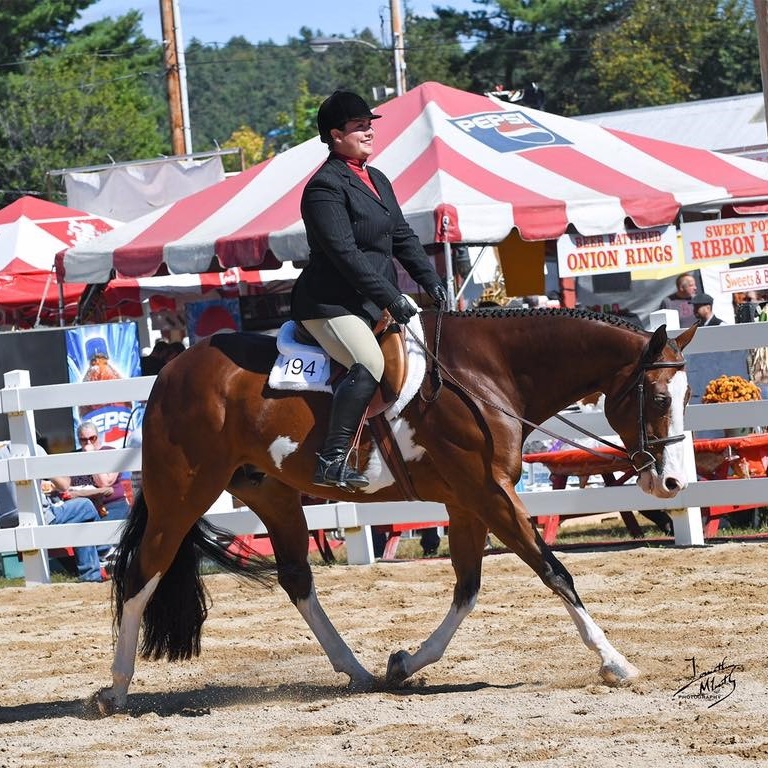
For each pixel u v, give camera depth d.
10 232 26.72
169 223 19.67
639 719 7.49
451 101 19.73
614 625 10.52
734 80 82.25
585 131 19.91
